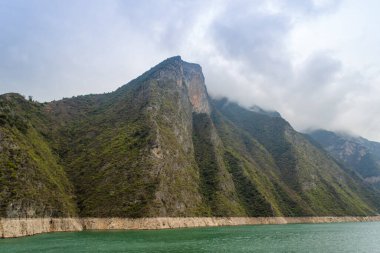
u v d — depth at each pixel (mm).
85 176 175750
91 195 162875
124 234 127312
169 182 182625
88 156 190500
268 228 183625
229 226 193375
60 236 116438
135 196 160125
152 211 157375
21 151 139000
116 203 156375
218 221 195000
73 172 179625
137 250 88562
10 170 126000
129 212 153375
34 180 136250
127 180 168250
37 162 149250
